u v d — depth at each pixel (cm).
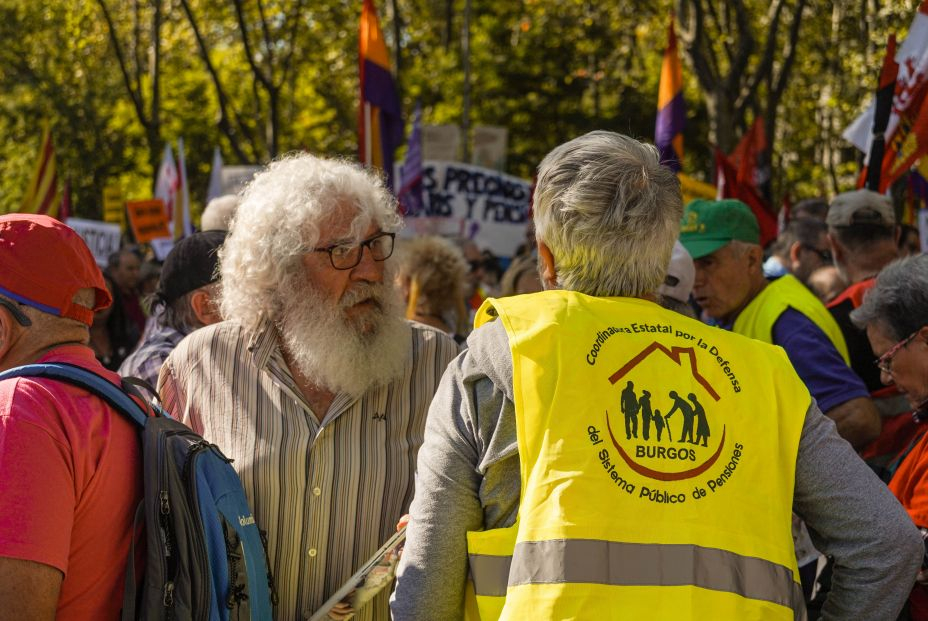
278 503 249
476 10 2642
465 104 1855
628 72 2614
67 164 2703
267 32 2003
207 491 212
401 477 258
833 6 1819
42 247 213
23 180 2702
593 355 189
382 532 255
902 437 368
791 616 182
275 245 255
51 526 190
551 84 2645
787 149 2342
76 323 219
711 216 378
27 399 198
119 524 207
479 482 193
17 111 2638
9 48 2606
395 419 263
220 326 268
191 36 2462
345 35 2398
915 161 516
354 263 256
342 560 252
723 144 1305
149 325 364
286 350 262
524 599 177
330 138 2845
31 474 191
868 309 283
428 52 2650
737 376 193
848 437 341
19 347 212
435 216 1012
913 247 734
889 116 525
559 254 203
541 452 183
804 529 304
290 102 2666
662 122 831
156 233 1082
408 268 471
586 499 179
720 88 1309
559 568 176
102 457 204
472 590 192
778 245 607
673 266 331
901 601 190
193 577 207
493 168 1258
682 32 1323
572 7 2447
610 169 198
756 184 1171
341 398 257
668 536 178
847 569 190
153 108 2128
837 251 443
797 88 2103
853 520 188
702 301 384
